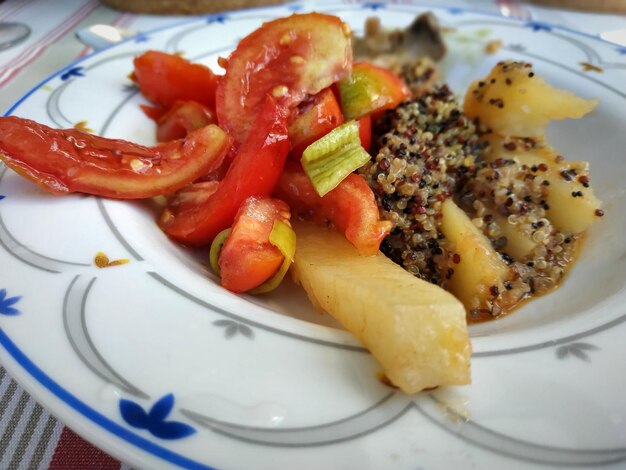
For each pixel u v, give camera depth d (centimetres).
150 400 9
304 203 15
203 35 23
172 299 11
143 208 15
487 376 10
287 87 15
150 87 18
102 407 9
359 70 16
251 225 13
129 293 11
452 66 24
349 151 14
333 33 15
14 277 11
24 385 9
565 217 16
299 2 28
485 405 9
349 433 9
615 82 21
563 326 11
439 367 10
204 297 11
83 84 19
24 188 13
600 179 18
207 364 10
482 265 14
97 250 12
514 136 18
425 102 17
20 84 22
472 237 14
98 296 11
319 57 15
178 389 9
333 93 16
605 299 13
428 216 15
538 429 9
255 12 25
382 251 15
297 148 15
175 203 15
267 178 14
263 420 9
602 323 11
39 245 12
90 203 13
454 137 17
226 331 10
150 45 22
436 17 26
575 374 10
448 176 16
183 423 9
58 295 11
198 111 17
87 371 9
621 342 11
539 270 15
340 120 15
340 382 10
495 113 18
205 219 14
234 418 9
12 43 25
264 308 12
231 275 13
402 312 10
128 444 8
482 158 18
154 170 14
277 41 15
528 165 17
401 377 10
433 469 8
